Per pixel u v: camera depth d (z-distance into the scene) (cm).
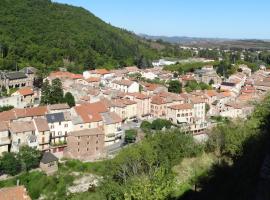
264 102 11688
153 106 19100
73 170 12244
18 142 12862
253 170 6388
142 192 6222
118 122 15238
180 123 18062
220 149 9406
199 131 15762
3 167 11644
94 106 15338
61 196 11238
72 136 12800
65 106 15375
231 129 9900
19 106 17550
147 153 8950
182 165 8869
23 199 8906
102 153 13250
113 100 18200
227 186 6750
